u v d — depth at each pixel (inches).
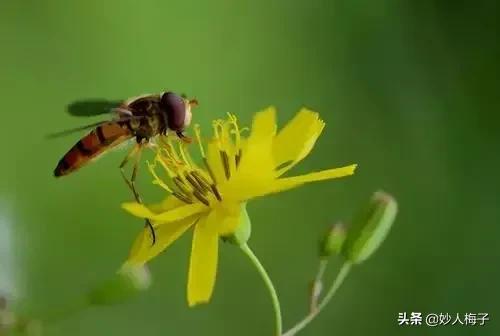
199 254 5.3
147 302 6.8
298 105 7.4
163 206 5.4
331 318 7.0
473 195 7.3
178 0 7.4
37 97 7.2
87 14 7.3
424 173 7.4
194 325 6.8
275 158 5.4
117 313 6.7
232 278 7.0
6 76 7.2
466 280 7.1
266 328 6.9
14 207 6.8
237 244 5.3
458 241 7.2
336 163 7.4
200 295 5.2
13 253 6.6
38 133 7.1
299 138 5.4
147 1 7.4
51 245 6.8
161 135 5.5
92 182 7.0
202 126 7.3
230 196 5.3
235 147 5.4
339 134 7.4
